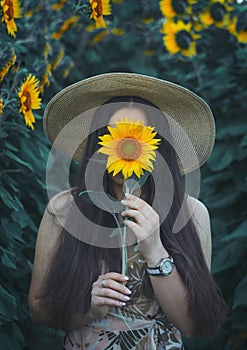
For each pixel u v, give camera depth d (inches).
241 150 133.3
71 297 74.9
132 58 183.9
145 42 170.2
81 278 75.1
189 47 142.8
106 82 78.7
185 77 157.1
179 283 74.0
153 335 75.4
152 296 75.8
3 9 95.7
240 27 134.9
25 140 107.1
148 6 159.0
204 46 143.8
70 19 126.2
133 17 161.3
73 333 77.3
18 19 114.1
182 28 142.2
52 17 125.0
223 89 139.9
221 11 139.8
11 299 96.2
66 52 162.2
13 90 98.1
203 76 150.9
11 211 100.3
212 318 76.8
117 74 77.5
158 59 175.2
